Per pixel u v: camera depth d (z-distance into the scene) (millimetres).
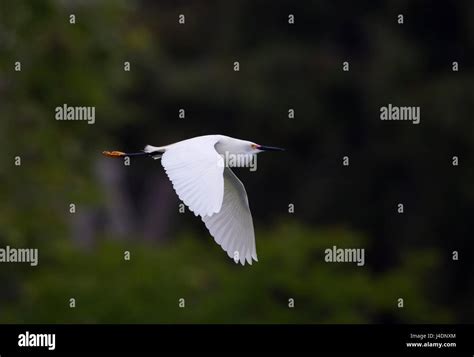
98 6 18297
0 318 17156
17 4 17219
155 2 27531
